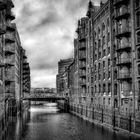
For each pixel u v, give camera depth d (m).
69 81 94.50
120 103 37.06
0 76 33.00
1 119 32.31
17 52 68.38
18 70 71.94
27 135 35.88
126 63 34.66
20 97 77.62
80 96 64.62
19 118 58.25
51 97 84.88
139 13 32.84
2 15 31.78
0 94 32.06
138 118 31.67
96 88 50.72
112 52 40.75
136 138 31.09
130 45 35.06
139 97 31.88
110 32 41.53
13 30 55.06
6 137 34.28
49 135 36.00
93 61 53.12
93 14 53.97
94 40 53.19
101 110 45.41
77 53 69.88
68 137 34.25
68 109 83.19
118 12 37.41
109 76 43.62
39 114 70.31
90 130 39.66
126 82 35.22
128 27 35.59
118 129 37.03
